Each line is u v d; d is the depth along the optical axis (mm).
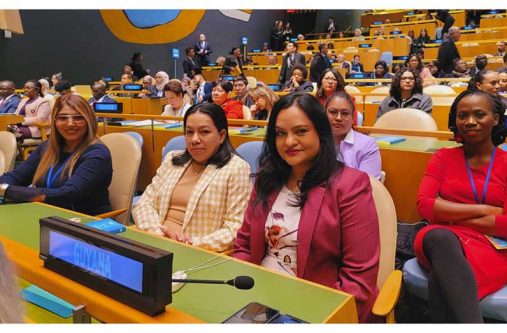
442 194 1948
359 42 14344
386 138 2986
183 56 14227
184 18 13984
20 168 2588
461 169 1920
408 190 2705
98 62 12172
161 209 2135
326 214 1477
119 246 898
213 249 1880
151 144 3805
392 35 13945
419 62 7703
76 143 2434
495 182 1839
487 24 13781
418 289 1795
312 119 1496
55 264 1020
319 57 8500
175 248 1448
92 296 920
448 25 13000
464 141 1938
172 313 900
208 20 14828
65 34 11359
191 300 1079
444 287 1585
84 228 986
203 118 2039
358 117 4012
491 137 1905
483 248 1725
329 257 1500
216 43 15266
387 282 1418
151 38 13305
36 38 10773
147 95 7973
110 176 2492
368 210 1482
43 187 2430
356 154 2592
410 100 4195
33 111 6195
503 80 3992
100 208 2461
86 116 2385
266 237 1599
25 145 5320
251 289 1143
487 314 1649
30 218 1772
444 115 4703
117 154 2643
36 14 10703
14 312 578
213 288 1146
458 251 1665
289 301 1084
